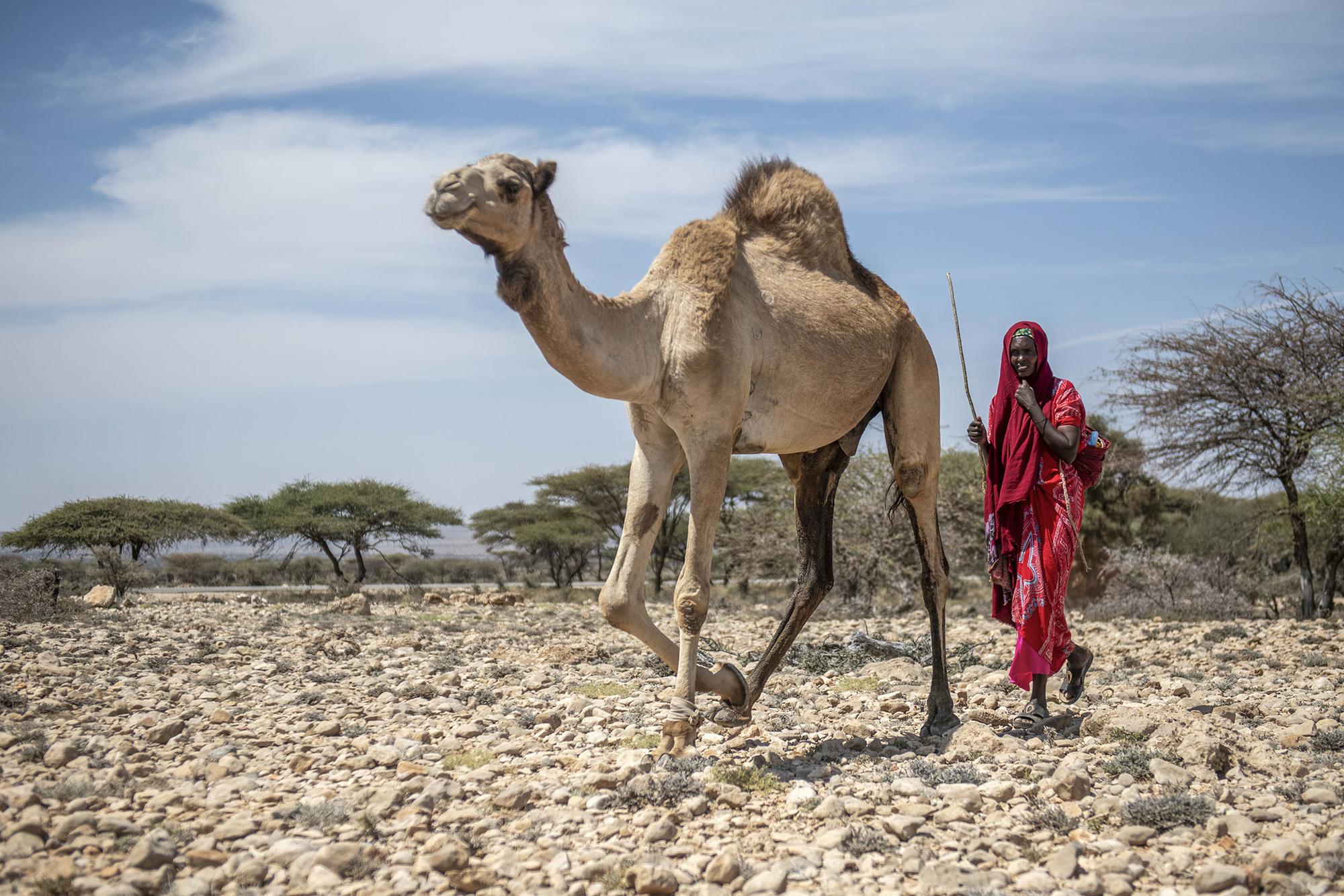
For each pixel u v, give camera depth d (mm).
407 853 3873
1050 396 6035
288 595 27344
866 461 25906
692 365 5309
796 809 4504
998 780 4867
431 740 6160
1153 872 3719
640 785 4605
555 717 6652
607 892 3506
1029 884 3545
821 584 6160
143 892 3432
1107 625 16203
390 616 19453
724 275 5469
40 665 9438
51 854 3777
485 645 13359
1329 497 18109
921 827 4117
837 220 6320
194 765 5254
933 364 6645
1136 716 5906
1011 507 6074
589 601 29875
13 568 17656
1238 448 18828
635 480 5727
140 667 9883
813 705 7680
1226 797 4457
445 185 4785
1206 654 10578
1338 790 4551
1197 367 18922
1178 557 21562
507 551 50938
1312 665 9344
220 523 39531
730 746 5863
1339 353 18344
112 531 36000
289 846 3865
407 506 42531
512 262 4992
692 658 5324
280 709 7414
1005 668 9891
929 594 6438
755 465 40062
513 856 3848
